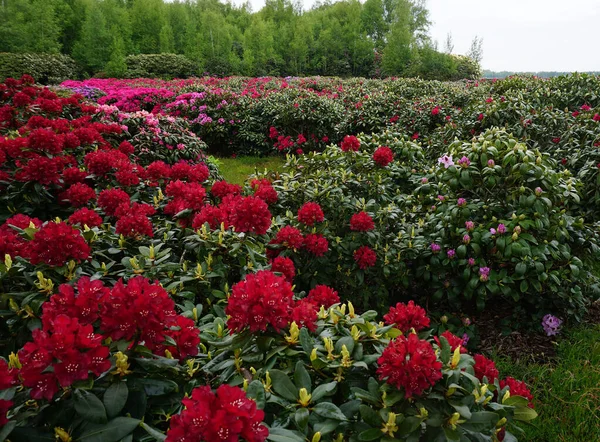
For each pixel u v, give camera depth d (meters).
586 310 3.40
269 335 1.58
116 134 5.14
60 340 1.22
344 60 33.84
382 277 3.48
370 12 39.94
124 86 14.95
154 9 34.34
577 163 4.97
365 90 12.63
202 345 1.79
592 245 3.48
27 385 1.21
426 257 3.47
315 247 3.06
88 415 1.25
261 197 3.36
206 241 2.47
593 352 2.98
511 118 5.84
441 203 3.66
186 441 1.09
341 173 3.93
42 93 5.63
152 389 1.43
